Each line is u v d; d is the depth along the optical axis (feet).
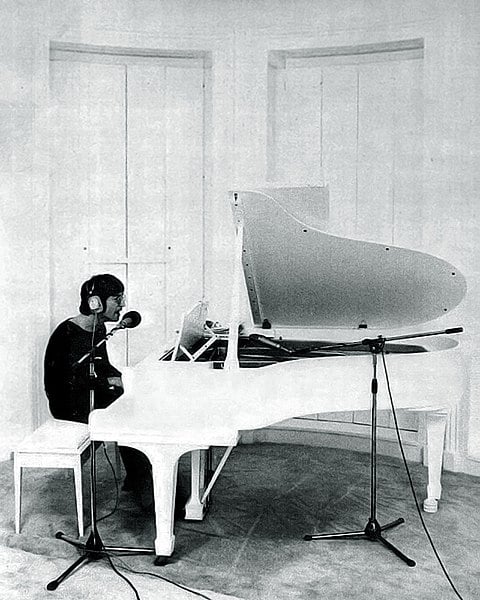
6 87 16.02
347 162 17.62
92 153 17.63
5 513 13.33
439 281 12.91
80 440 12.34
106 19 17.02
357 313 14.07
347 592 10.53
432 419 13.58
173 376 11.08
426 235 16.14
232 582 10.80
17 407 16.61
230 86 17.58
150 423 11.04
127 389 11.16
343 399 11.75
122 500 13.94
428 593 10.52
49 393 14.29
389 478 15.62
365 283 13.17
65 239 17.56
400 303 13.62
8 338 16.44
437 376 12.48
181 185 18.11
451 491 14.85
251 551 11.87
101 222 17.76
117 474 14.60
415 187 16.98
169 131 17.98
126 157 17.83
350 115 17.52
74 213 17.60
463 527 12.99
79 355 14.25
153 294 18.16
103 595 10.39
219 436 10.93
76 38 16.80
